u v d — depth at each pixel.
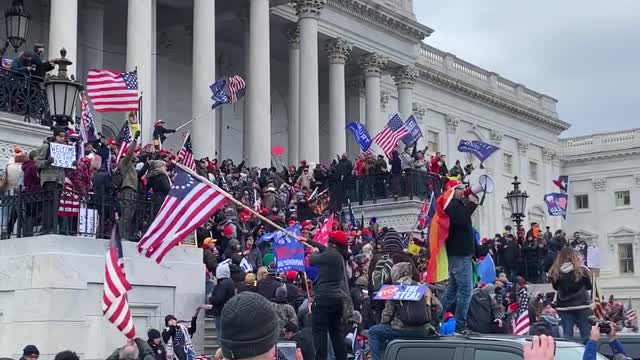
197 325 18.33
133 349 13.61
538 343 3.86
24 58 20.77
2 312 16.33
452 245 12.89
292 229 18.83
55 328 15.72
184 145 25.30
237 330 3.57
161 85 41.50
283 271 18.95
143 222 17.95
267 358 3.60
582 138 72.62
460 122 59.09
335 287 12.52
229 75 44.97
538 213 67.25
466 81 58.97
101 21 37.56
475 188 12.99
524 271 32.41
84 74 36.75
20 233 16.83
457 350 9.39
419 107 54.91
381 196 34.22
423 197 34.09
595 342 7.12
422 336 9.90
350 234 25.73
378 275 15.68
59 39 29.02
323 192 32.47
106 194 17.62
